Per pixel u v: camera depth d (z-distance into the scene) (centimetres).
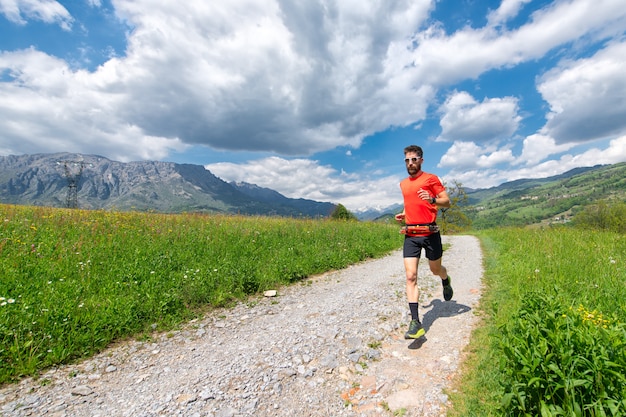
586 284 562
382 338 465
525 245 1097
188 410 310
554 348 263
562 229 1519
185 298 638
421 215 477
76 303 531
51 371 396
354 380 361
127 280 675
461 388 330
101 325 492
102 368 407
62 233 948
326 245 1220
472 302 595
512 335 335
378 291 713
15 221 1046
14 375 378
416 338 446
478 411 290
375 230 1833
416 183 482
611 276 603
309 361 402
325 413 305
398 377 362
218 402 322
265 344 458
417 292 464
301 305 652
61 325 461
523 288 598
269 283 798
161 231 1109
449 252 1298
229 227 1315
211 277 740
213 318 588
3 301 485
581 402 232
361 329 495
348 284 819
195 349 461
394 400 321
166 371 396
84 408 320
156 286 656
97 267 709
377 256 1253
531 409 248
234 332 522
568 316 331
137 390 353
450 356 398
